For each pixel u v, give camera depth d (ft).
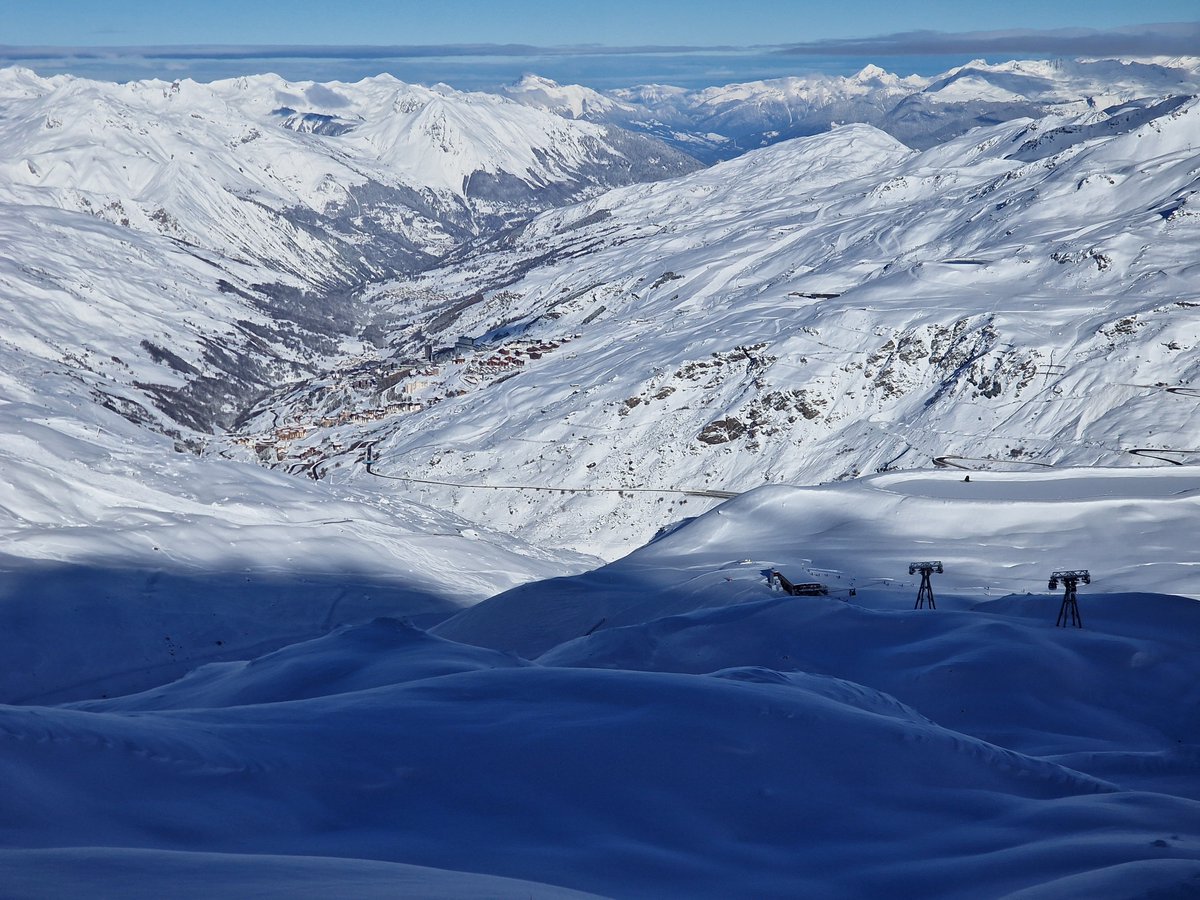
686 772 72.79
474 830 63.67
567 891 49.88
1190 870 51.96
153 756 65.92
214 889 44.09
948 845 64.13
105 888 43.47
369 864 51.83
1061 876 56.90
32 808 56.90
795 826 67.00
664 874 59.26
